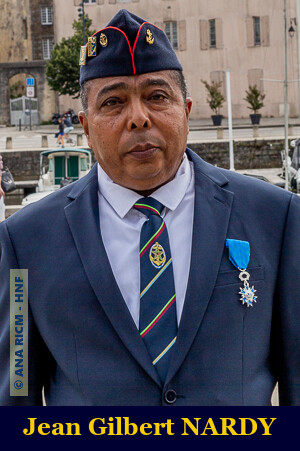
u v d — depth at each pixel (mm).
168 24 45344
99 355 1715
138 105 1689
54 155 20062
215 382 1682
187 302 1680
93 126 1751
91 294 1729
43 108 45562
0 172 7004
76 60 38938
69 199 1868
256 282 1722
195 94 45250
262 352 1742
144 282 1726
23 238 1831
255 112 36781
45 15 52562
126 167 1724
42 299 1770
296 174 18578
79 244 1774
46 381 1864
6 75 45281
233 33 44219
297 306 1758
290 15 42844
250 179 1885
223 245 1742
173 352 1668
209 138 31734
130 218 1802
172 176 1812
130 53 1688
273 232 1789
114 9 45375
